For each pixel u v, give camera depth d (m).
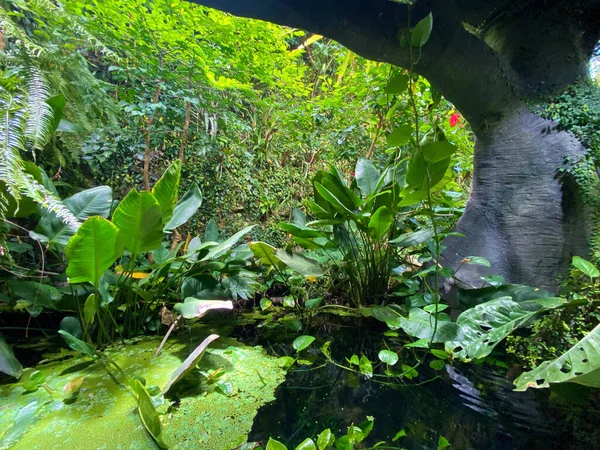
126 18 2.31
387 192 1.95
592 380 0.87
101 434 0.97
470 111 1.93
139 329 1.86
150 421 0.95
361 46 1.57
